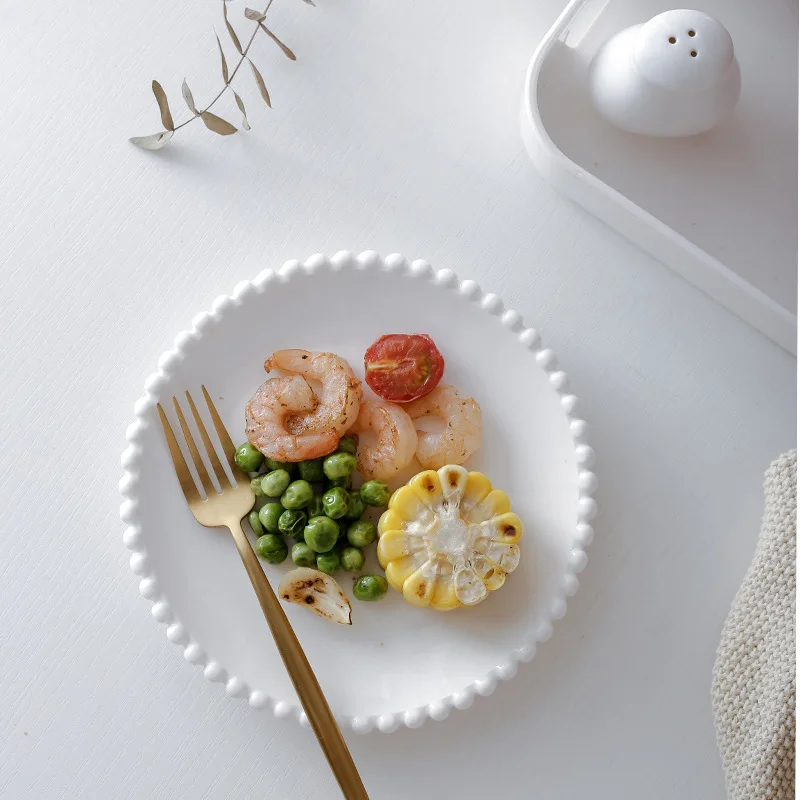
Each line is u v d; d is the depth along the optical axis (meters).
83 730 0.45
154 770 0.45
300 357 0.44
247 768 0.46
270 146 0.47
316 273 0.45
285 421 0.44
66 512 0.46
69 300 0.47
